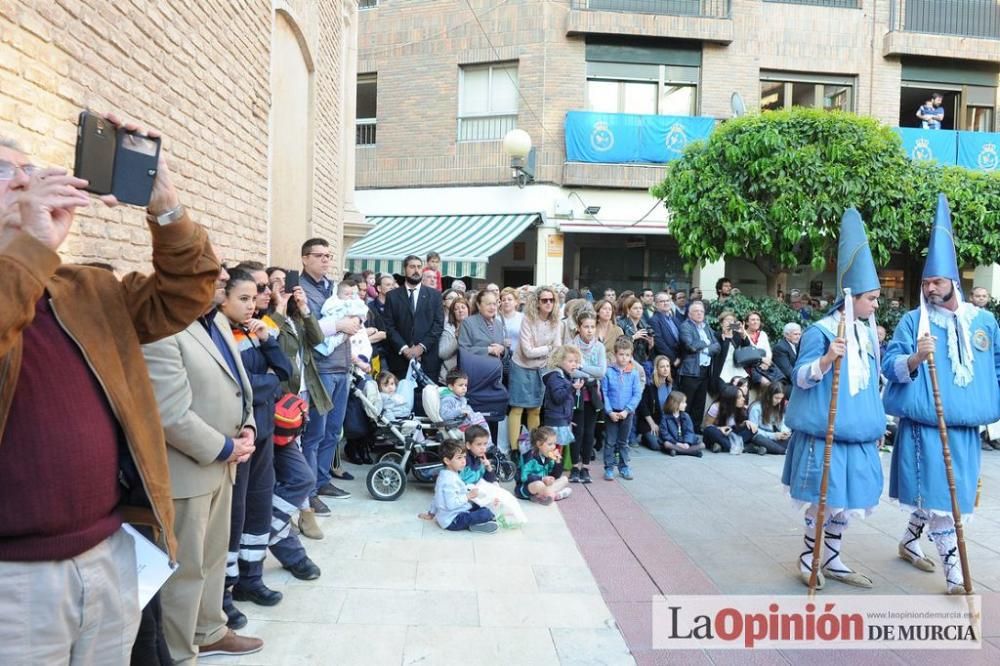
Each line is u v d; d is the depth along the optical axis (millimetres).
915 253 11359
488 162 16047
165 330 2293
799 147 10406
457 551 5129
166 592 3199
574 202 15695
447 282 13859
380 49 16844
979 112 16953
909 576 4902
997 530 5891
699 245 11164
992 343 4695
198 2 5605
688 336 8867
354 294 6500
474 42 16125
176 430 3070
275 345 4066
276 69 7859
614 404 7293
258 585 4172
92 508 1996
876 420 4496
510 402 7383
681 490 6977
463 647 3752
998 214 10445
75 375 2002
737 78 16109
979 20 16719
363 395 6637
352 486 6742
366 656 3633
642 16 15523
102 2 4223
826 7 16312
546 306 7352
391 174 16781
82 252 4082
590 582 4652
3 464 1866
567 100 15703
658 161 15531
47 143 3715
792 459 4781
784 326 9484
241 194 6664
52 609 1916
